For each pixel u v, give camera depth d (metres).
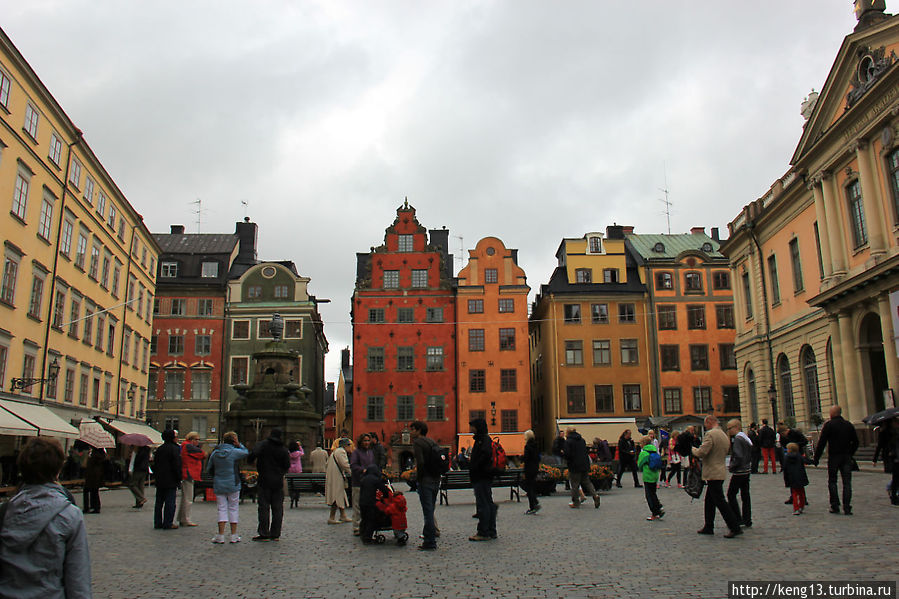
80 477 33.00
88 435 32.22
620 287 59.16
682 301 58.69
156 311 59.47
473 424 13.31
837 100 32.94
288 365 31.06
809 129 35.19
